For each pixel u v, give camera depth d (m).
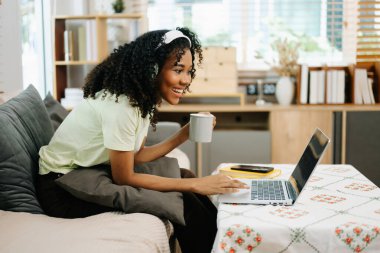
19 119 1.81
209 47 3.86
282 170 1.98
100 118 1.64
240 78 4.13
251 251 1.27
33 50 3.62
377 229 1.24
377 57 4.03
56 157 1.72
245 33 4.11
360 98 3.89
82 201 1.61
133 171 1.74
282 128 3.67
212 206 1.80
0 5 2.64
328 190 1.64
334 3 4.03
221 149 3.70
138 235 1.37
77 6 3.89
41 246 1.24
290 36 4.09
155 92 1.66
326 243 1.25
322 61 4.10
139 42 1.64
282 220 1.31
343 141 3.66
